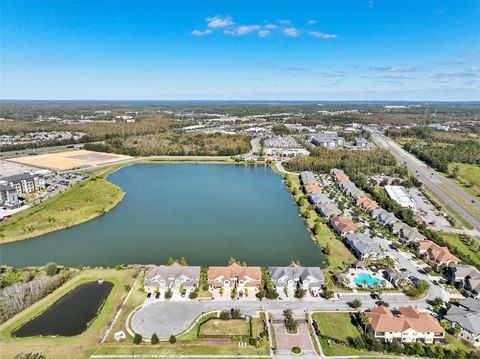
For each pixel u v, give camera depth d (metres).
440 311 80.12
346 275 95.75
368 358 66.75
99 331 73.31
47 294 86.50
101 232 127.06
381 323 72.31
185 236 124.06
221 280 89.75
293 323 74.38
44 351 67.44
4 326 74.94
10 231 123.81
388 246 115.12
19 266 101.88
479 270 98.19
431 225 131.75
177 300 84.25
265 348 69.12
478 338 70.31
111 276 94.50
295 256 109.44
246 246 116.44
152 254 109.94
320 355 67.50
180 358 66.31
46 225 129.50
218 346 69.50
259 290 88.69
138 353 67.25
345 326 75.69
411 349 67.94
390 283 92.44
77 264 103.31
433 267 100.94
